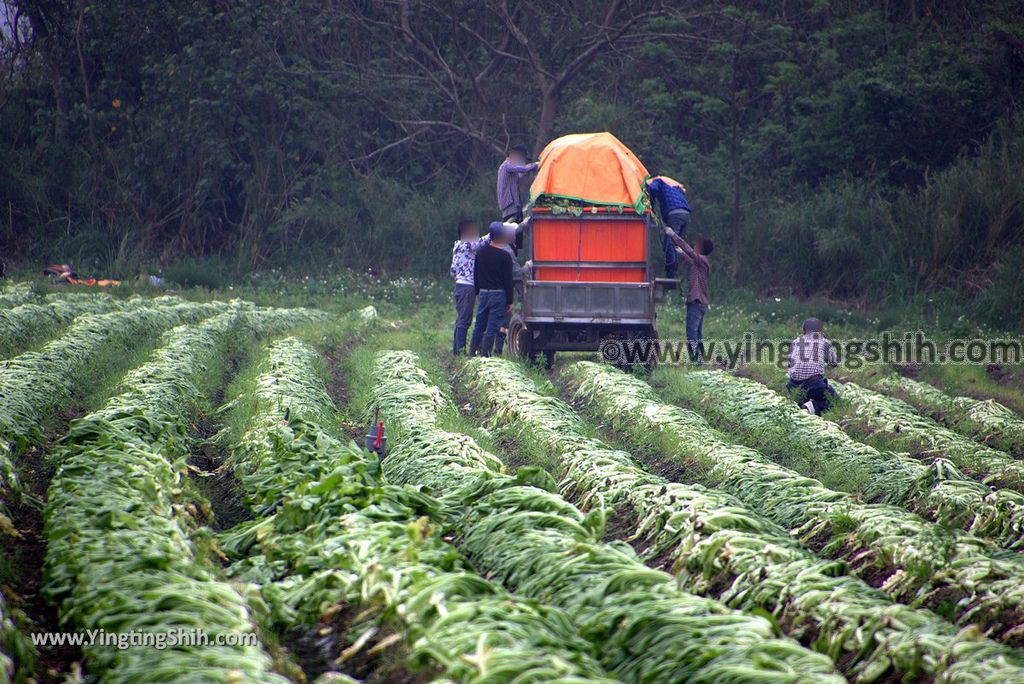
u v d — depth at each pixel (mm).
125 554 21141
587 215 60719
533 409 45281
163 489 26859
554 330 63344
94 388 47844
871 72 133250
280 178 137500
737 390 53875
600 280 61469
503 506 27078
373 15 145375
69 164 136750
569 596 21250
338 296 117062
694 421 44406
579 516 25969
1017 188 112312
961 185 116312
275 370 50719
